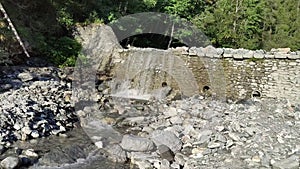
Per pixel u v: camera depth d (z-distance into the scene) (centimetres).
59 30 2327
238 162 969
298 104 1516
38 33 2155
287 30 3588
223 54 1708
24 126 1177
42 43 2106
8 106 1286
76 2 2522
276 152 1009
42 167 961
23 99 1403
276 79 1602
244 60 1659
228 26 2862
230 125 1252
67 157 1030
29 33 2073
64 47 2197
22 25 2080
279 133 1149
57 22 2348
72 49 2214
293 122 1280
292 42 3369
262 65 1625
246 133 1164
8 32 1902
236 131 1188
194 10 3011
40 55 2067
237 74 1683
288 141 1082
